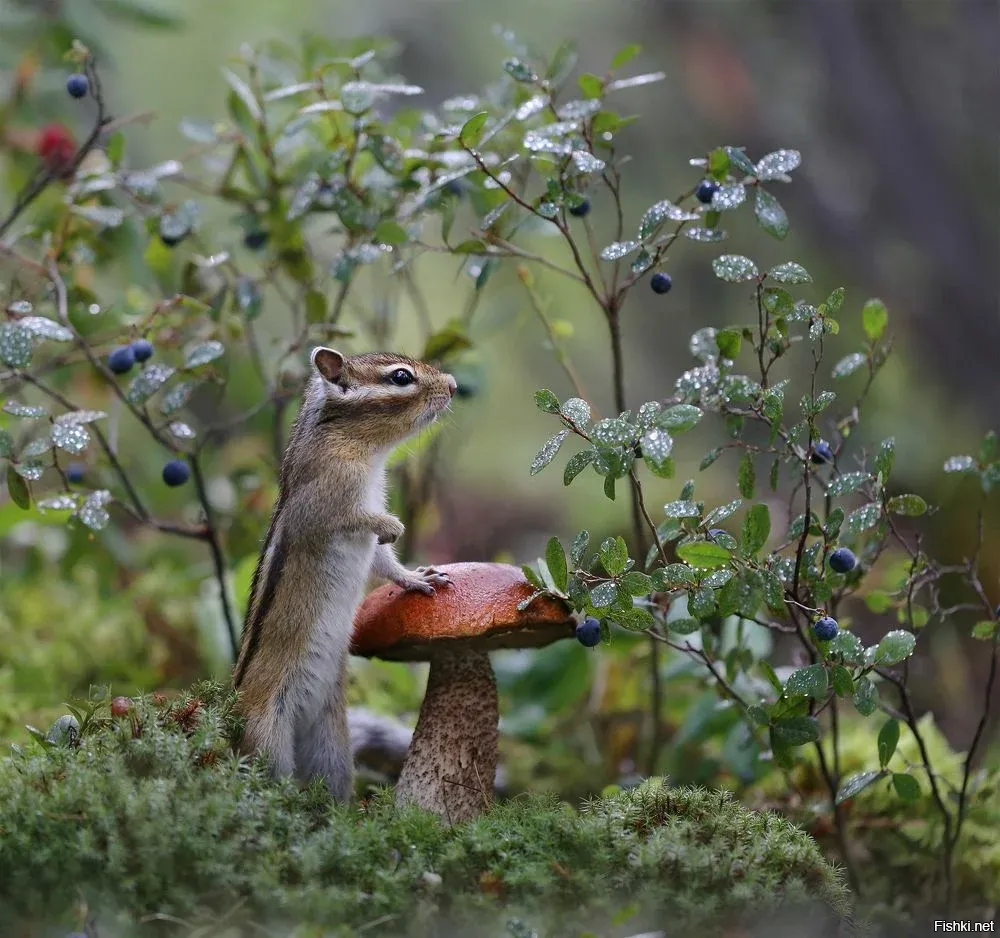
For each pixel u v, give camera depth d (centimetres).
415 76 2506
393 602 923
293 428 1009
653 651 1157
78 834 727
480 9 2536
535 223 1113
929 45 2248
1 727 1154
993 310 2194
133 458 1706
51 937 712
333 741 961
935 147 2216
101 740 823
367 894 740
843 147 2300
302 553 948
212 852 732
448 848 782
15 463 956
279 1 2277
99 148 1228
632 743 1272
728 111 2316
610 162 1002
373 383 992
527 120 1141
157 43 2253
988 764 1291
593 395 2548
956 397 2212
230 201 1249
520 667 1315
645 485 2159
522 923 713
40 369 1198
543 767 1264
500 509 2395
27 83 1437
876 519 844
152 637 1415
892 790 1105
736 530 1816
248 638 952
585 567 866
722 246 2350
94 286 1580
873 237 2250
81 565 1527
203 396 1775
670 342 2480
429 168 1134
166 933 709
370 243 1131
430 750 938
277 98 1202
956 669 1622
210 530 1157
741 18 2348
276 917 715
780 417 827
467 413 1892
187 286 1217
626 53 1030
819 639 810
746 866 771
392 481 1479
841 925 782
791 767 862
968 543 1725
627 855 777
